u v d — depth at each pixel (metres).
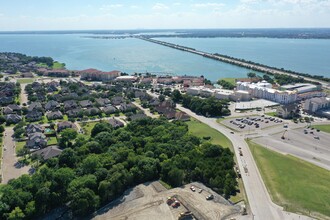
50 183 122.31
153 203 124.62
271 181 144.88
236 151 180.12
